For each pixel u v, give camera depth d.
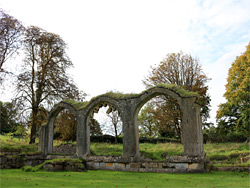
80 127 17.22
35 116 24.31
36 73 24.98
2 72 23.00
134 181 9.95
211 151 24.61
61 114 25.58
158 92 14.27
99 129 32.91
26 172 13.27
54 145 25.11
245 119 28.34
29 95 24.42
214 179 10.01
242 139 33.97
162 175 11.69
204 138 34.62
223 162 16.81
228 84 32.16
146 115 43.12
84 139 16.86
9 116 23.30
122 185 8.92
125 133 15.08
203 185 8.62
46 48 26.02
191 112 13.06
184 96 13.40
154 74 29.11
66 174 12.35
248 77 27.83
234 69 30.69
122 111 15.48
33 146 19.58
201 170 12.12
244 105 28.73
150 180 10.16
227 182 9.22
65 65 26.81
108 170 14.97
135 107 15.09
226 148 25.73
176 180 9.98
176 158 12.83
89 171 14.23
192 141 12.71
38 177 11.12
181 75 28.22
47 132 19.00
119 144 29.20
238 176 10.84
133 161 14.38
